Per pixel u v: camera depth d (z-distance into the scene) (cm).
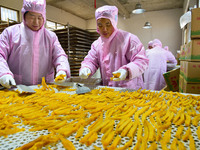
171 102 77
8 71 106
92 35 294
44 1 124
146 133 47
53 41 143
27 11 118
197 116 58
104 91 99
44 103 76
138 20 814
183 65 126
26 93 97
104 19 118
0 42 124
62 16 725
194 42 100
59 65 132
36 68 136
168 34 764
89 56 145
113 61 133
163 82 261
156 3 672
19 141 45
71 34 255
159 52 265
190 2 397
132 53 126
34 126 54
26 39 128
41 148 42
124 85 131
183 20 166
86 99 82
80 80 140
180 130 48
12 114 63
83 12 771
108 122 54
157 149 41
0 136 48
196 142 43
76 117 61
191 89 105
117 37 130
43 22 132
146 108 67
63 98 84
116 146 42
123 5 693
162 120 57
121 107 70
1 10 467
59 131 49
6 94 92
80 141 44
